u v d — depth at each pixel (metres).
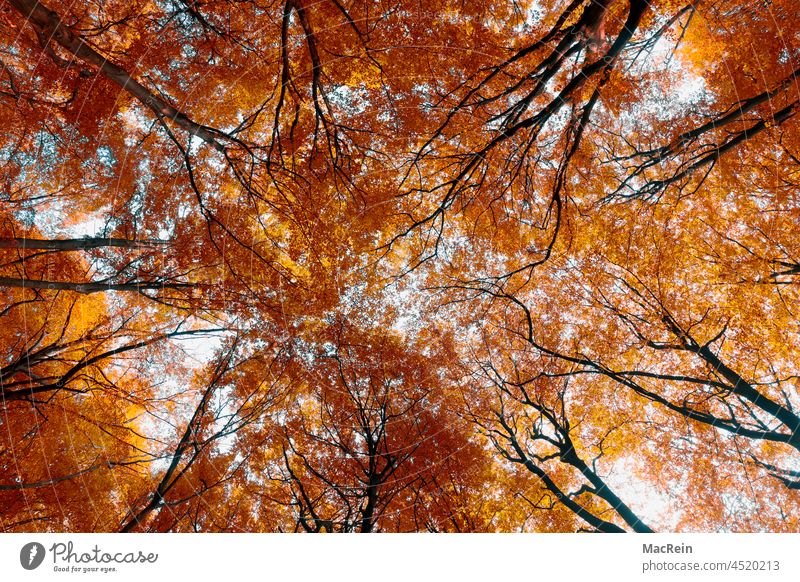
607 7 8.41
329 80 10.27
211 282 10.86
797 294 12.04
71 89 9.54
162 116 8.20
